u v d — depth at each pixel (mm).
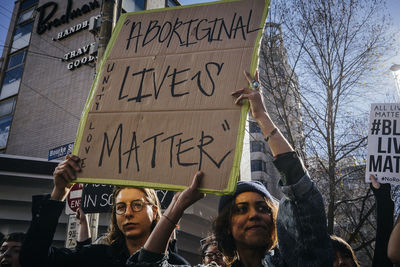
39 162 12156
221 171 1952
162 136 2160
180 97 2244
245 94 2055
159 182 2051
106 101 2396
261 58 12594
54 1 18281
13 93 18016
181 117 2174
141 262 1868
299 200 1820
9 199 11797
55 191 2109
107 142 2256
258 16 2404
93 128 2328
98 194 5484
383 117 2471
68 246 5520
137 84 2395
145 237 2453
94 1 16469
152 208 2537
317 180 11656
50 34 17781
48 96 16719
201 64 2320
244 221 1978
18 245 3252
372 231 13375
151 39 2564
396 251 1624
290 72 12469
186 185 1987
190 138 2096
